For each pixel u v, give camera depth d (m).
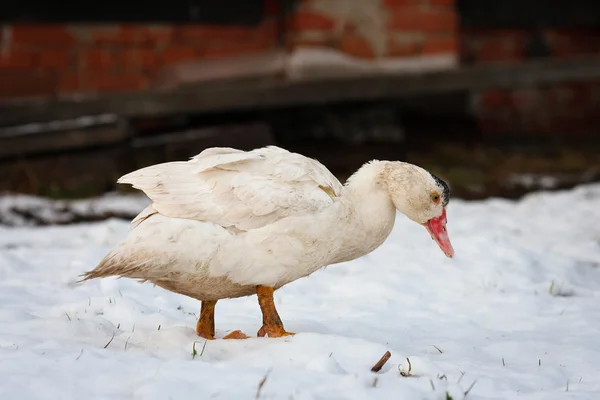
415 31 18.23
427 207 6.99
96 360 5.91
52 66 17.33
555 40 22.00
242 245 6.38
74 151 15.38
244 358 6.20
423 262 10.52
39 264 9.98
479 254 10.81
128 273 6.24
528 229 12.73
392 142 17.95
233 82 18.16
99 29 17.53
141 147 15.76
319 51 17.95
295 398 5.23
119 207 14.28
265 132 16.31
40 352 6.15
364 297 9.04
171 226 6.22
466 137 18.97
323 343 6.34
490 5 21.16
